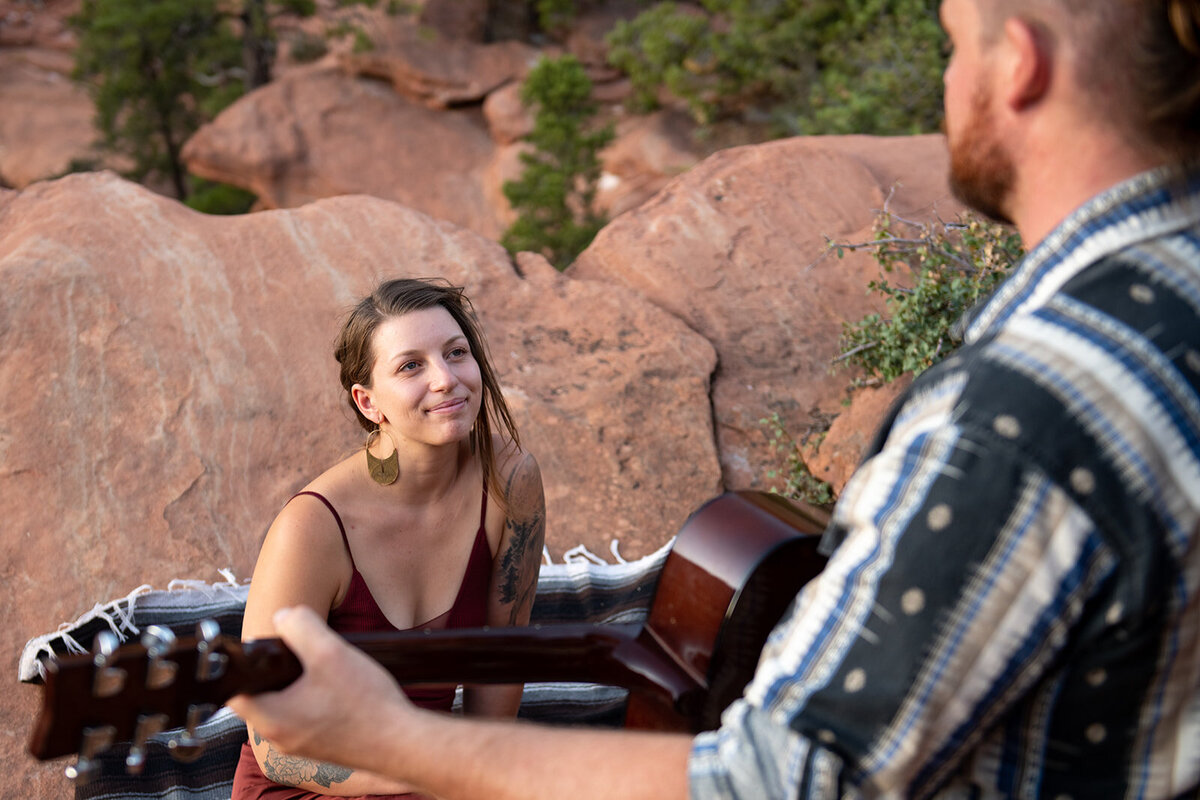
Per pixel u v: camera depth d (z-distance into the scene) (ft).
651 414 11.16
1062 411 2.41
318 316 11.55
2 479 9.51
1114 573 2.40
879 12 44.70
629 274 13.03
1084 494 2.38
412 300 6.46
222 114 65.21
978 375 2.53
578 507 10.30
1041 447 2.39
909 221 11.95
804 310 12.64
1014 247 11.07
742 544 4.59
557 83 55.01
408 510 6.66
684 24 58.03
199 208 69.51
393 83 67.77
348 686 2.89
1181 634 2.48
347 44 68.28
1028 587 2.40
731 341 12.31
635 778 2.70
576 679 4.54
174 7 64.59
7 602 8.73
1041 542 2.39
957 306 10.96
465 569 6.90
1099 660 2.49
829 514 5.04
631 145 61.82
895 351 11.16
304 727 2.90
